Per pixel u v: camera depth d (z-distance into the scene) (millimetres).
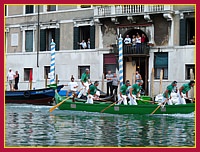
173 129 15453
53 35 36375
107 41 33562
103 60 33688
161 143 12547
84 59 34531
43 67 36375
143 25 32031
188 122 17516
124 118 19016
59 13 35750
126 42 32188
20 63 37625
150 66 31766
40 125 16438
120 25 32906
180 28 30828
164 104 20297
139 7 31734
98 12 33312
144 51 31516
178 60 30812
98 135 13922
